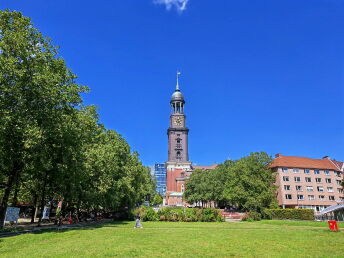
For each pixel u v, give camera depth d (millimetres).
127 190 49125
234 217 59906
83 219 47531
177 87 150875
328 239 20094
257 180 62344
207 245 17453
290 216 52031
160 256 13828
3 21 24516
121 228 30641
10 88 22625
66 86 27719
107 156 37781
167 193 134375
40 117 24969
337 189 84688
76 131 28141
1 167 24984
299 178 81312
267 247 16688
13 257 13305
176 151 139750
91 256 13648
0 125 21016
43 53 25969
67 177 30516
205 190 93000
